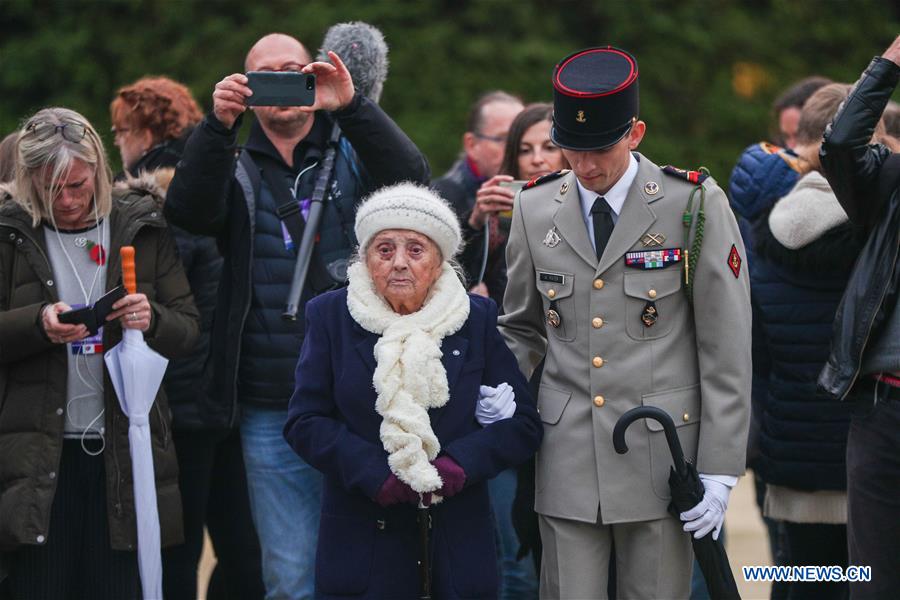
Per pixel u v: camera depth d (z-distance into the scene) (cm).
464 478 1388
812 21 4719
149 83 1984
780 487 1730
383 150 1645
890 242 1448
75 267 1593
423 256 1409
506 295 1544
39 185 1559
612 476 1440
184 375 1806
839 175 1470
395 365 1397
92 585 1576
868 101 1449
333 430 1405
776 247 1686
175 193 1627
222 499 1914
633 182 1455
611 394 1443
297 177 1703
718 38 4578
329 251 1680
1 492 1548
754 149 1866
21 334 1523
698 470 1427
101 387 1584
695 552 1411
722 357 1423
